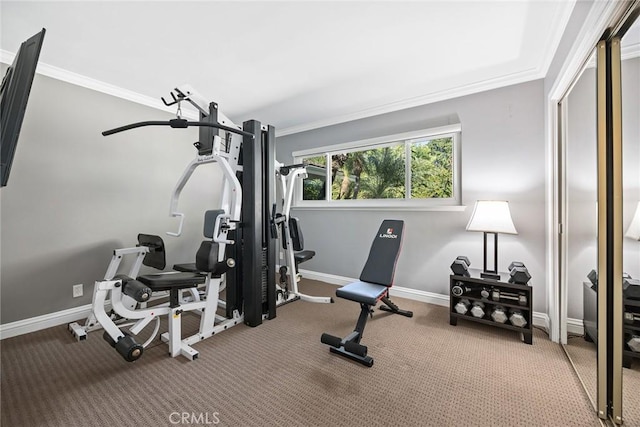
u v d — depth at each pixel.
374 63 2.37
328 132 3.85
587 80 1.64
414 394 1.57
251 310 2.46
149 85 2.79
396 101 3.17
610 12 1.17
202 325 2.23
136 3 1.67
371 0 1.66
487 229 2.37
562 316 2.11
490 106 2.70
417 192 3.22
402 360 1.91
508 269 2.54
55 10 1.72
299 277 3.29
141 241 2.63
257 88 2.84
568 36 1.75
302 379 1.71
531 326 2.12
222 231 2.25
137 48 2.15
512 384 1.65
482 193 2.74
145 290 1.87
